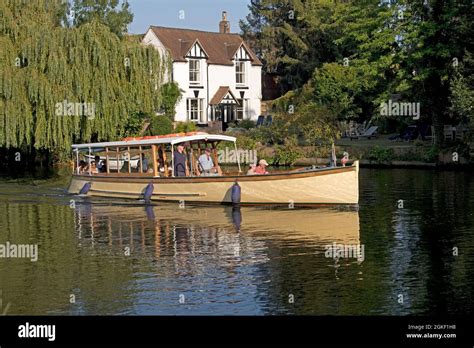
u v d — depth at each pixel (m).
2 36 33.91
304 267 15.59
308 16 64.25
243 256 16.77
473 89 33.78
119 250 17.81
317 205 23.98
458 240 18.05
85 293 14.04
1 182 34.75
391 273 14.95
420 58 37.97
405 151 39.44
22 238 19.70
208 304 13.19
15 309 13.19
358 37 40.81
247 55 63.84
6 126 32.84
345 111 50.12
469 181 30.70
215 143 27.53
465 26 35.84
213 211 23.97
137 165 27.94
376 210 23.20
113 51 34.97
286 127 45.50
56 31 33.69
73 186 30.22
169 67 37.97
